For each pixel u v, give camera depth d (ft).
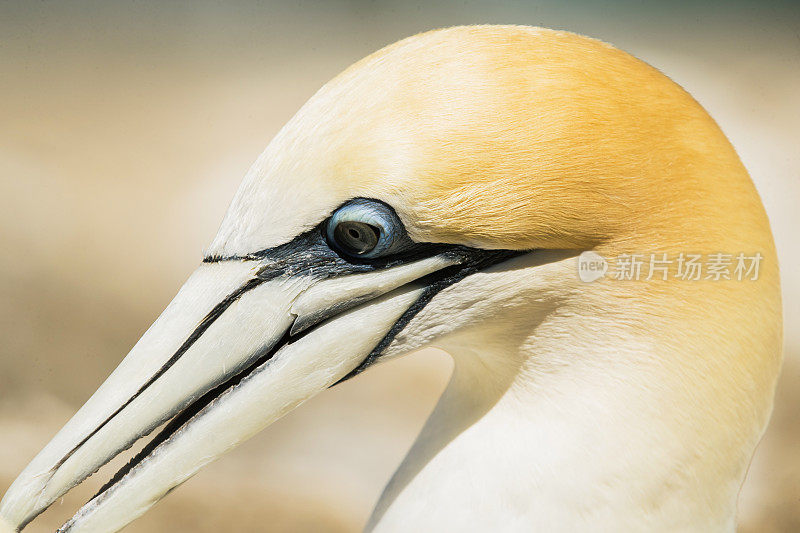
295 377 7.85
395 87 7.79
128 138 15.44
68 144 14.96
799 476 10.39
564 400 7.84
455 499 7.86
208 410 7.85
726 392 7.83
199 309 7.84
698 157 7.80
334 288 7.84
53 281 12.51
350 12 20.21
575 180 7.77
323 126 7.80
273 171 7.82
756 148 14.60
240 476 10.55
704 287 7.81
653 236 7.80
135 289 12.69
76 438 7.83
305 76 17.78
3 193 13.39
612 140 7.78
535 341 7.85
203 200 14.19
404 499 7.91
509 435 7.86
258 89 17.29
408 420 11.32
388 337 7.87
